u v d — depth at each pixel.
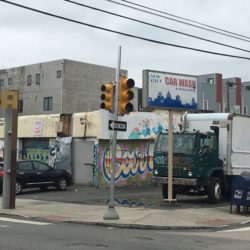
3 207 17.41
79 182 27.78
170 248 10.10
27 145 30.91
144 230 13.35
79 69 61.88
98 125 26.80
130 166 28.17
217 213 16.67
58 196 22.61
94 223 14.09
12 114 17.55
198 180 19.05
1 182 23.55
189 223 14.33
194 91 18.70
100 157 26.89
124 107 14.45
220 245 10.69
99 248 9.86
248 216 16.27
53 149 28.97
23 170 24.06
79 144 27.86
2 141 31.66
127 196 22.69
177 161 19.17
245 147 20.70
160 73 17.92
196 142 19.06
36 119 30.03
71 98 60.88
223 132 20.09
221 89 65.19
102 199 21.20
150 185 28.48
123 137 27.36
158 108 17.77
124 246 10.20
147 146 29.16
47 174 25.00
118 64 14.66
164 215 15.59
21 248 9.70
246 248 10.34
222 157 20.05
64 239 10.97
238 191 16.77
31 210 17.03
